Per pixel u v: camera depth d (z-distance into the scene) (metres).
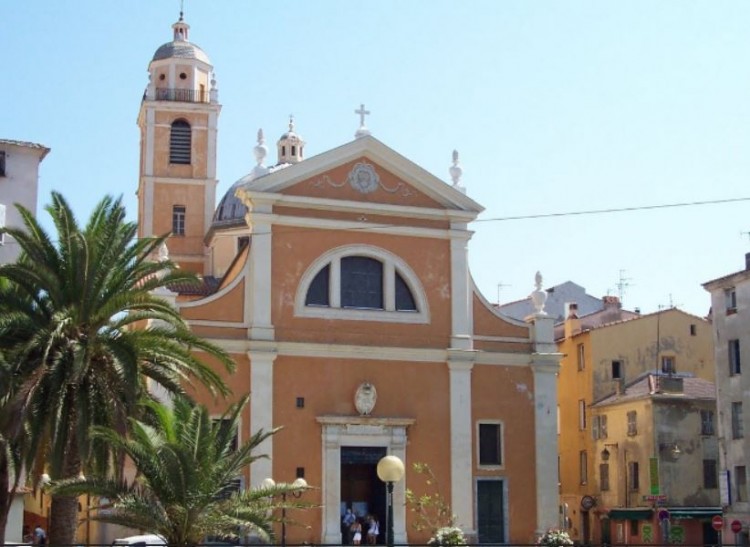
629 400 55.44
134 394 27.39
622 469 55.94
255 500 25.78
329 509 40.84
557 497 43.84
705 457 54.22
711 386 56.03
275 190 42.47
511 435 43.88
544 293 45.75
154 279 29.59
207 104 60.50
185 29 62.78
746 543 47.91
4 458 28.64
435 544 29.14
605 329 59.03
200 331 41.00
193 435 25.11
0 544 28.00
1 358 26.83
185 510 24.30
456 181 45.38
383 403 42.41
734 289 50.19
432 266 44.09
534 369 44.59
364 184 43.62
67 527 27.98
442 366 43.50
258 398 40.84
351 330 42.56
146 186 59.66
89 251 28.41
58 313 27.22
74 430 28.19
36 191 43.69
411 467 42.28
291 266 42.25
